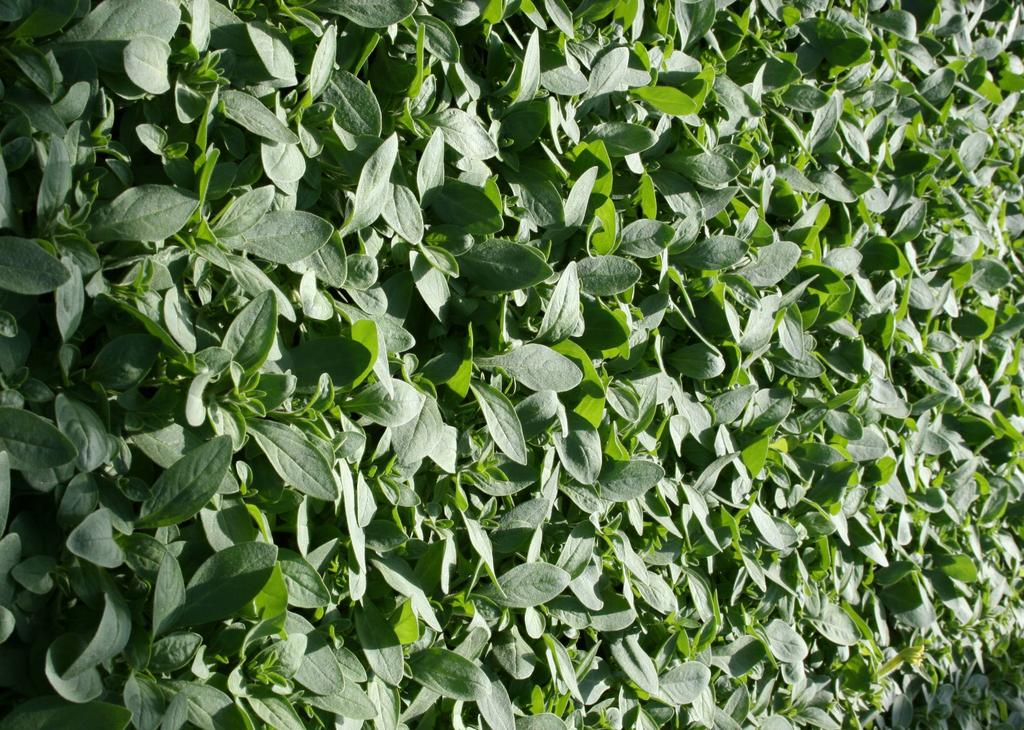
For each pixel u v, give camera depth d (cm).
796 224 257
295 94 154
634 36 209
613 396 202
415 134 168
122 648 122
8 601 118
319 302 152
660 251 209
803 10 265
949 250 317
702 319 231
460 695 166
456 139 172
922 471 310
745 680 247
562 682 197
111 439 126
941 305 309
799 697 274
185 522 141
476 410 180
